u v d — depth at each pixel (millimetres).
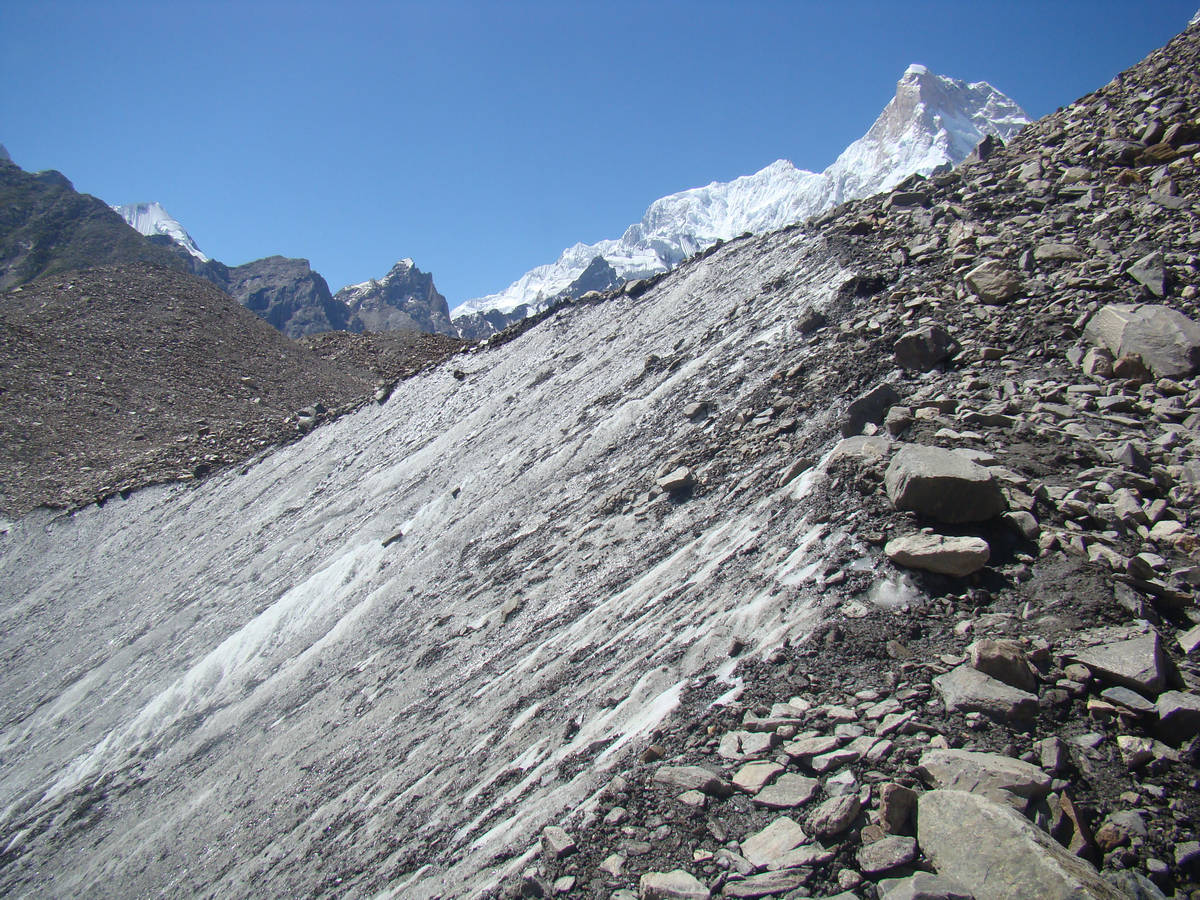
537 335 30125
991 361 10461
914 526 7137
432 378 33500
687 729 5988
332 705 12758
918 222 17000
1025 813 4410
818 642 6332
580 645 9070
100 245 168625
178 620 23547
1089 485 7566
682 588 8711
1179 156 15367
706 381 15438
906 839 4445
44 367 48375
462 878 5801
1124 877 4133
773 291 18109
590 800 5695
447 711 9758
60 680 23578
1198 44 19078
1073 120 19734
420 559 17047
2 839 15680
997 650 5480
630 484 13148
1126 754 4855
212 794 12242
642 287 27641
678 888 4539
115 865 11828
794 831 4695
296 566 22625
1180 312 10086
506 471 19047
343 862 7617
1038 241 13656
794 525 8211
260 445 38281
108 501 36312
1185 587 6230
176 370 51969
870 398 9750
